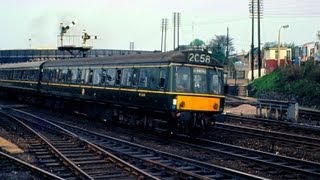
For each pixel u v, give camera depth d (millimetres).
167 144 17453
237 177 11477
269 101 28766
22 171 12328
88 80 25281
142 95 19625
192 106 18031
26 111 31781
